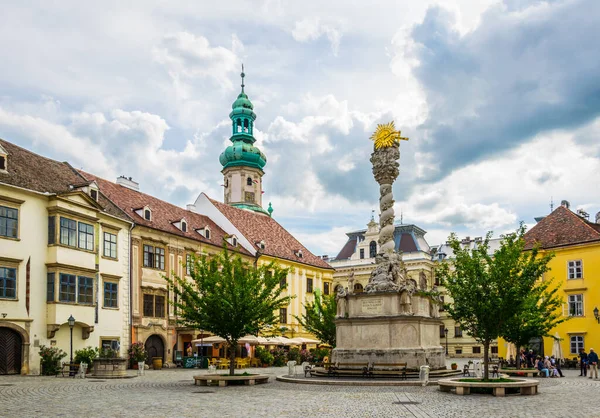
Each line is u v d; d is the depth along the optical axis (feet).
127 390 84.64
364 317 105.09
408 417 55.88
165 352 163.73
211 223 213.25
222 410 61.36
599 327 162.61
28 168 132.16
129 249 152.76
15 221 119.85
